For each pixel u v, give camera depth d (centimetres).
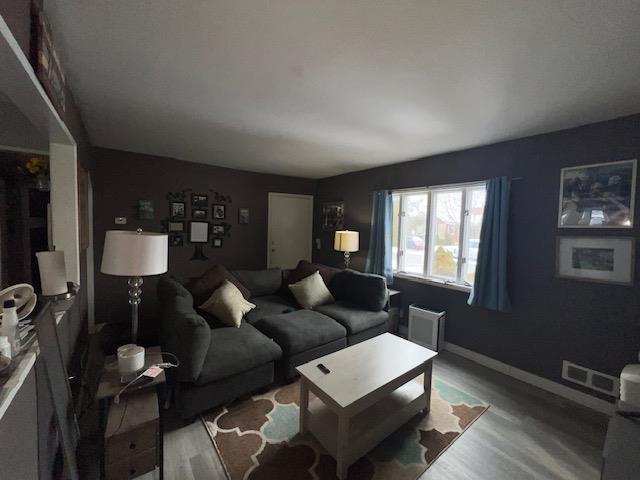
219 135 286
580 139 230
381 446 176
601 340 220
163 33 134
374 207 401
